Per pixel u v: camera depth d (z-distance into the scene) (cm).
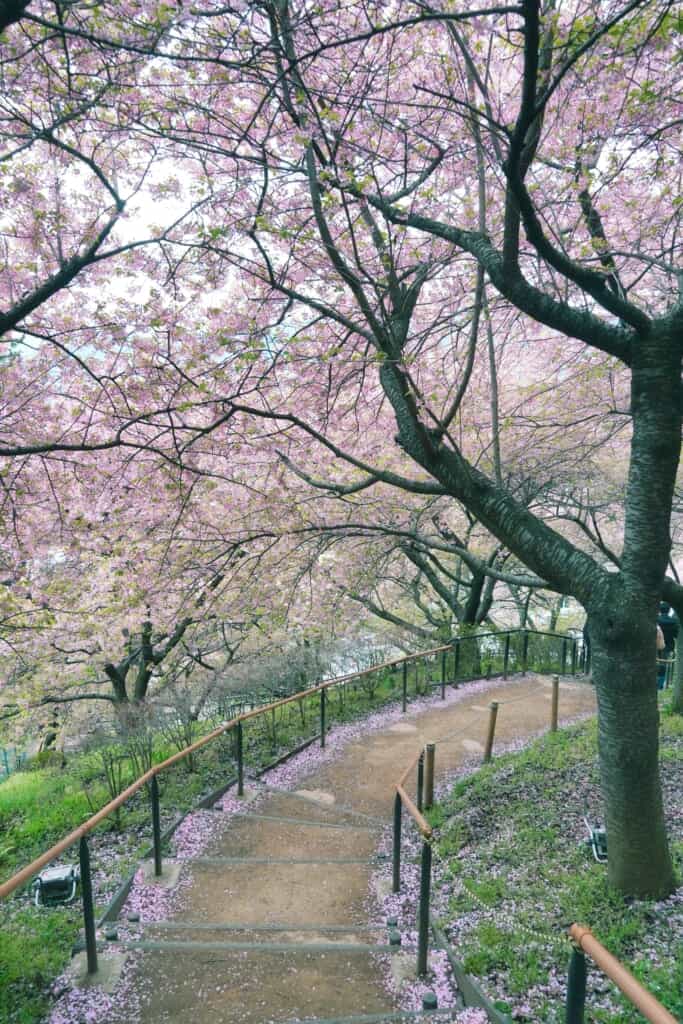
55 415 782
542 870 508
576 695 1146
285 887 534
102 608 952
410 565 1680
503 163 389
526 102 356
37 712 1235
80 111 462
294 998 372
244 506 839
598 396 912
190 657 1162
